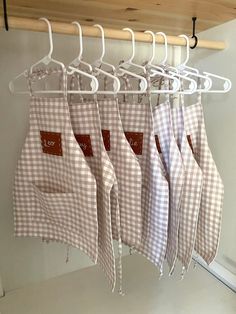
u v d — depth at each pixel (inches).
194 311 56.7
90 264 71.2
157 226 44.3
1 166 56.8
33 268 65.1
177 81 40.1
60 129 39.2
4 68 52.9
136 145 43.6
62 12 44.6
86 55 58.1
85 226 41.8
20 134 56.7
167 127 42.1
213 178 45.6
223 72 56.5
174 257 44.9
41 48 54.5
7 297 61.2
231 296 60.2
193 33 51.7
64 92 37.1
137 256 73.5
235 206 59.9
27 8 42.7
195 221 44.3
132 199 42.7
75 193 40.9
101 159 39.1
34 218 49.1
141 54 62.5
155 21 50.7
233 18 51.0
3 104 54.3
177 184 42.0
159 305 58.3
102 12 45.3
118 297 60.7
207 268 67.9
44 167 45.3
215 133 60.9
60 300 60.2
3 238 60.4
